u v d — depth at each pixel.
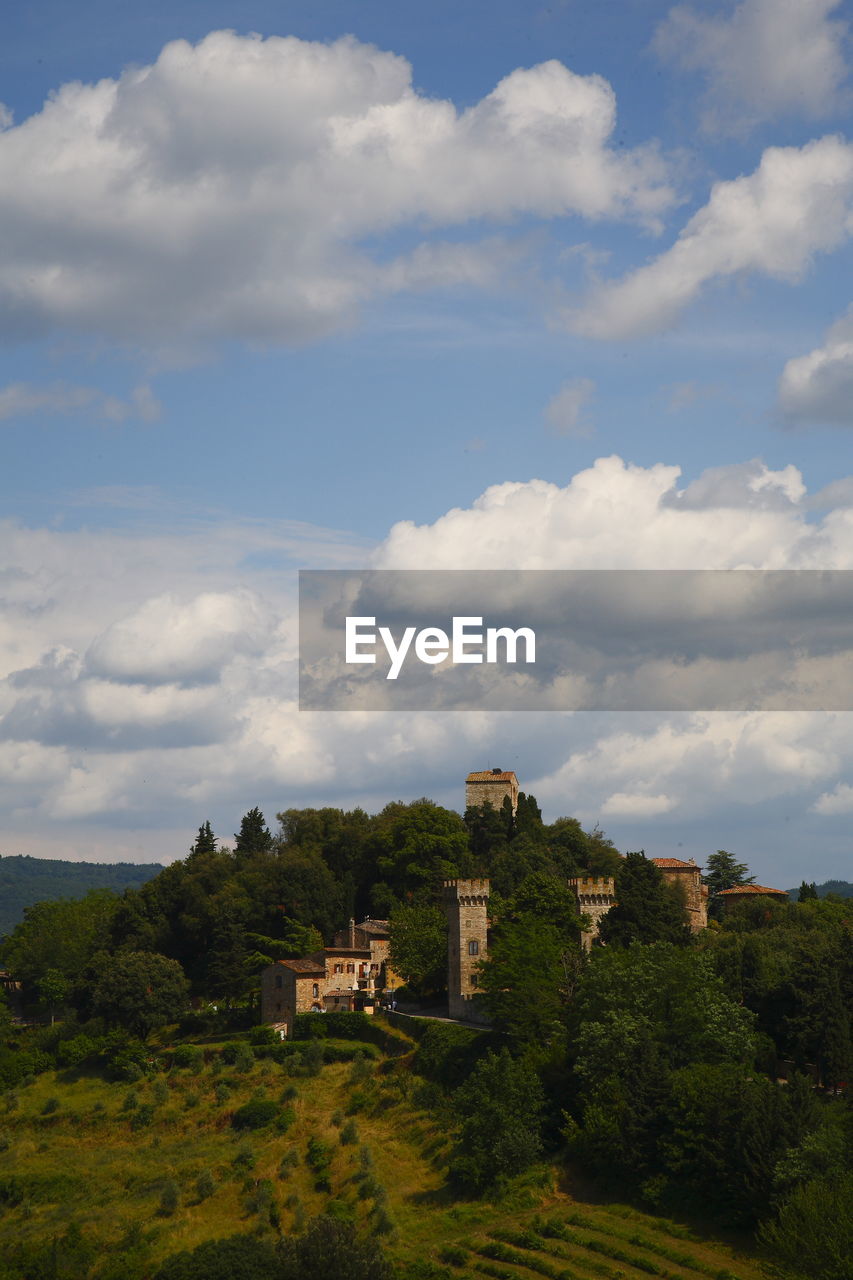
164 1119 135.00
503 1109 111.69
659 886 145.88
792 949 135.62
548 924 140.50
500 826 192.88
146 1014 158.50
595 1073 112.31
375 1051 143.50
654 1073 108.12
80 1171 125.38
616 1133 104.62
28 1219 117.38
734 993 124.50
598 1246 94.31
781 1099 97.56
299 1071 140.25
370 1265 88.81
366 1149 117.81
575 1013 122.38
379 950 169.38
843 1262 75.69
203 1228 110.62
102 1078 149.38
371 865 193.88
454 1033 134.12
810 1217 80.94
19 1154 132.62
